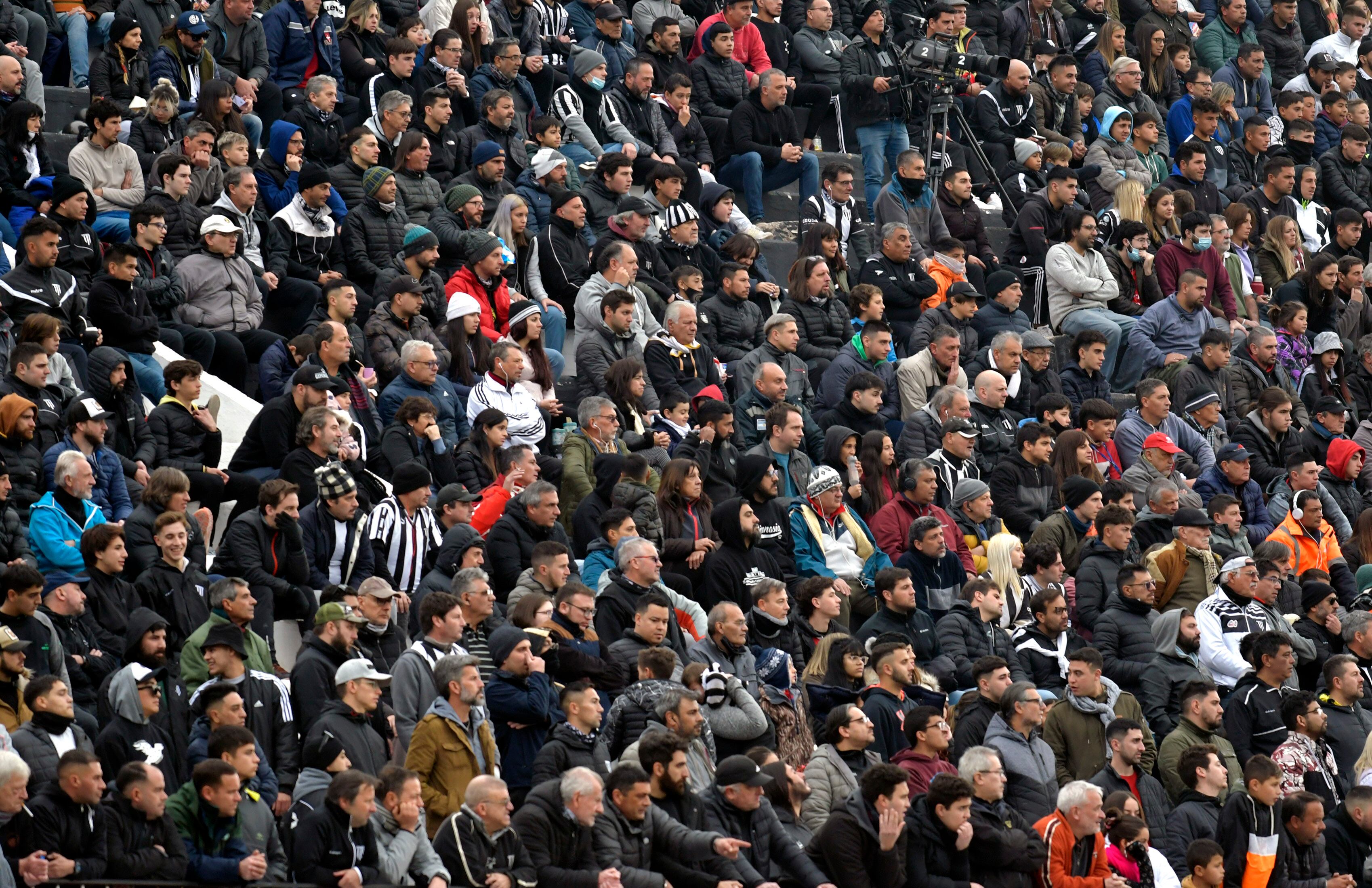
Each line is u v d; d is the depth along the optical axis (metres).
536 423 55.16
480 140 66.50
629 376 55.59
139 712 37.69
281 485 44.53
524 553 47.38
